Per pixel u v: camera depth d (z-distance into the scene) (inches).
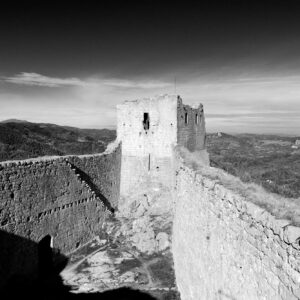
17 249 974.4
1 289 910.4
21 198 992.9
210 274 547.5
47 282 987.9
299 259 290.2
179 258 884.6
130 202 1501.0
